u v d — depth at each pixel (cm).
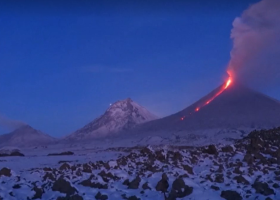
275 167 1407
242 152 1716
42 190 1173
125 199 1106
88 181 1244
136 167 1555
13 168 2106
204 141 4072
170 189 1173
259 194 1118
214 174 1312
